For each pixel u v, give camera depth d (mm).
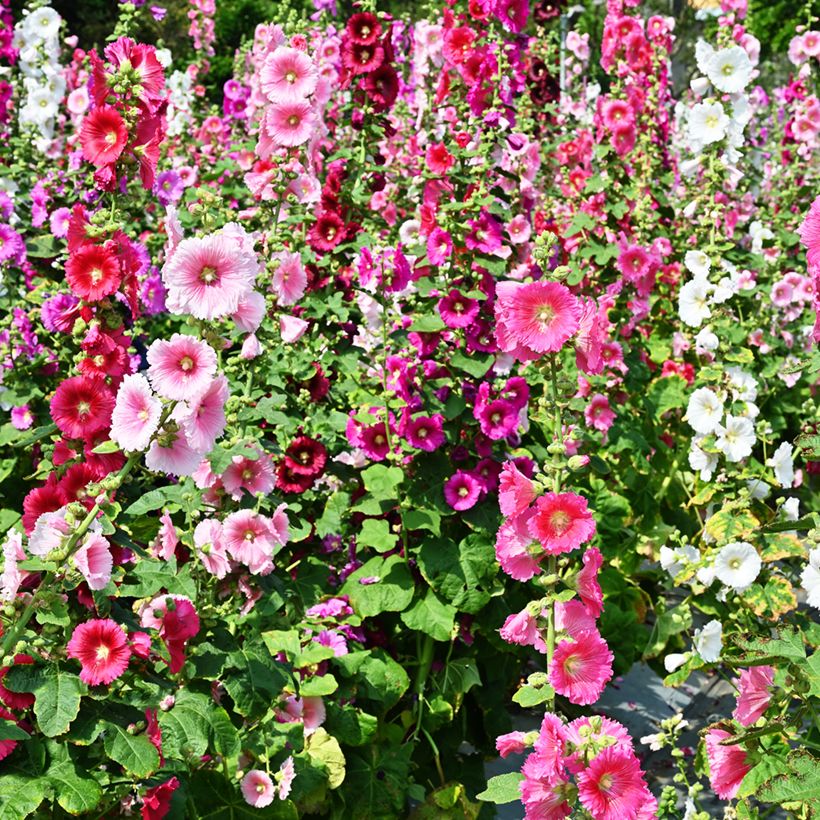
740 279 6742
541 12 7453
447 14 4918
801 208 8297
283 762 3291
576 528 2549
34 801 2328
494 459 4105
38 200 5633
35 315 5043
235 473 3002
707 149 5371
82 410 2707
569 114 8555
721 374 4703
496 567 3984
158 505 2818
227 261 2539
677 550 4328
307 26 5918
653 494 5969
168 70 9078
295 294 3910
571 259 5969
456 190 4516
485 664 4371
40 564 2385
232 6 20250
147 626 2832
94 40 19047
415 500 4020
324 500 4367
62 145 6820
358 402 4559
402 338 4199
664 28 7562
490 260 4191
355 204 5137
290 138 4180
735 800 4348
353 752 3871
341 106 5828
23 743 2477
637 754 4887
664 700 5402
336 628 3859
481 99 4684
